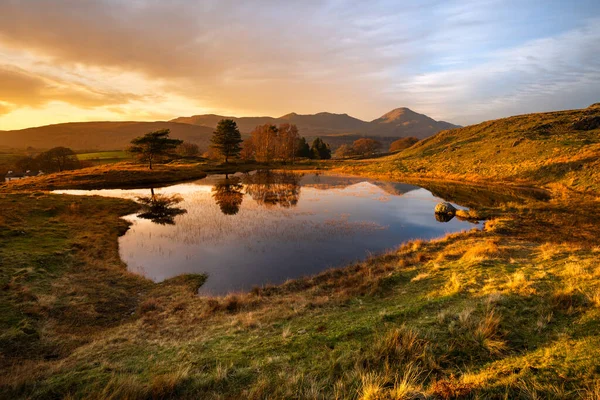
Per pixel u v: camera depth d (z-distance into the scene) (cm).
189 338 886
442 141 9200
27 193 3231
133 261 1780
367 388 478
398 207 3253
